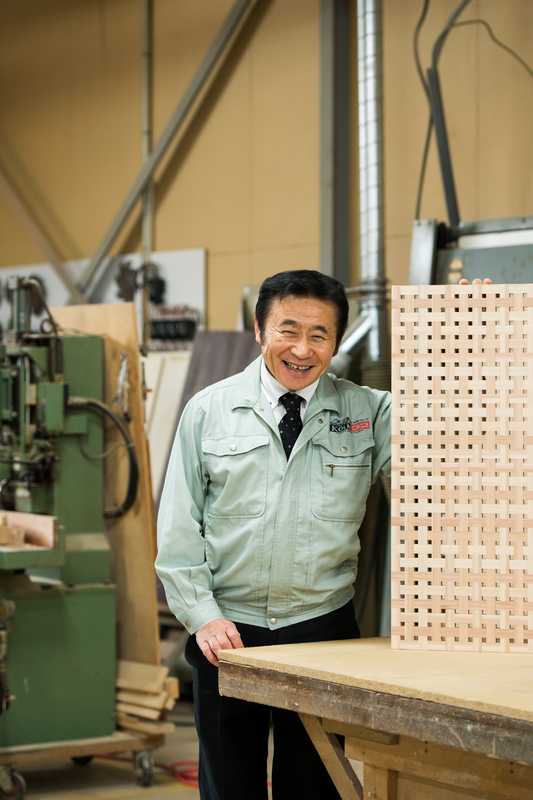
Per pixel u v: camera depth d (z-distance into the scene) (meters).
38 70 6.98
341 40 5.45
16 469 4.02
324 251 5.45
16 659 3.84
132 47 6.42
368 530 4.36
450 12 4.95
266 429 2.18
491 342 2.03
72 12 6.77
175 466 2.24
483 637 2.00
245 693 1.92
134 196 6.31
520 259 3.98
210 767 2.21
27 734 3.85
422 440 2.04
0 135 7.16
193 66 6.13
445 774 1.79
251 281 5.87
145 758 3.93
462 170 4.92
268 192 5.78
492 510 2.02
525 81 4.72
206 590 2.18
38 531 3.73
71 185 6.79
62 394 3.91
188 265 6.14
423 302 2.04
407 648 2.02
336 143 5.44
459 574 2.02
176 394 5.61
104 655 4.00
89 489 4.06
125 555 4.11
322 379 2.24
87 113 6.69
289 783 2.24
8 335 4.00
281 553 2.16
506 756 1.54
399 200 5.14
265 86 5.80
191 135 6.16
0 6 7.15
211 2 6.04
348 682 1.75
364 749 1.92
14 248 7.12
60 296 6.81
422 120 5.07
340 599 2.25
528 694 1.62
